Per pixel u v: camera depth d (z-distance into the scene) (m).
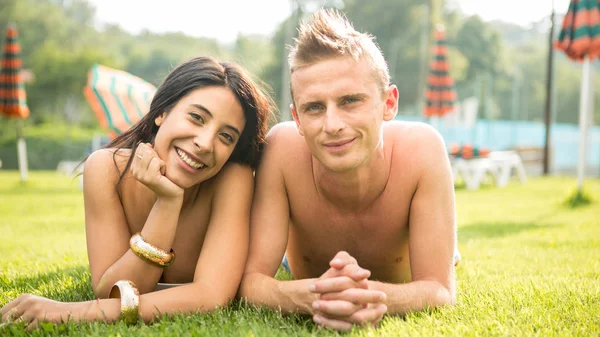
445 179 2.55
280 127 2.78
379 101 2.29
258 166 2.72
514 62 65.62
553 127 32.78
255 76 2.76
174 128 2.40
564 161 29.11
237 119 2.48
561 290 2.90
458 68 52.72
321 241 2.74
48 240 5.19
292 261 3.04
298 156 2.63
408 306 2.34
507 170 14.39
